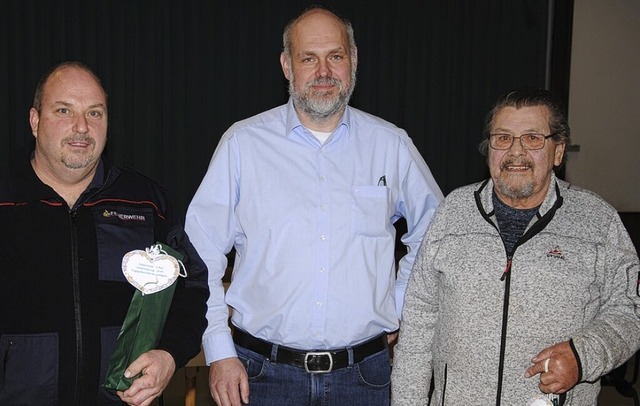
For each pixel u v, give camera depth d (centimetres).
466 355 190
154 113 643
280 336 219
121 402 194
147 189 209
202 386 457
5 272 185
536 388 184
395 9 664
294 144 227
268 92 652
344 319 220
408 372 208
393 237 231
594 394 189
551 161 188
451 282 193
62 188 198
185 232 217
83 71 195
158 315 190
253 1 643
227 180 225
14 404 183
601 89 673
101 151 197
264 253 221
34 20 621
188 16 640
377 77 669
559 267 183
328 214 221
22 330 184
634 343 181
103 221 196
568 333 183
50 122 188
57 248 189
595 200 192
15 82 623
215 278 225
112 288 193
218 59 647
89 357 188
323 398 220
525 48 682
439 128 683
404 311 212
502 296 186
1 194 190
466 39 677
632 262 185
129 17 632
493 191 198
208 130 653
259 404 222
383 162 233
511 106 189
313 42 219
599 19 668
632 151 680
